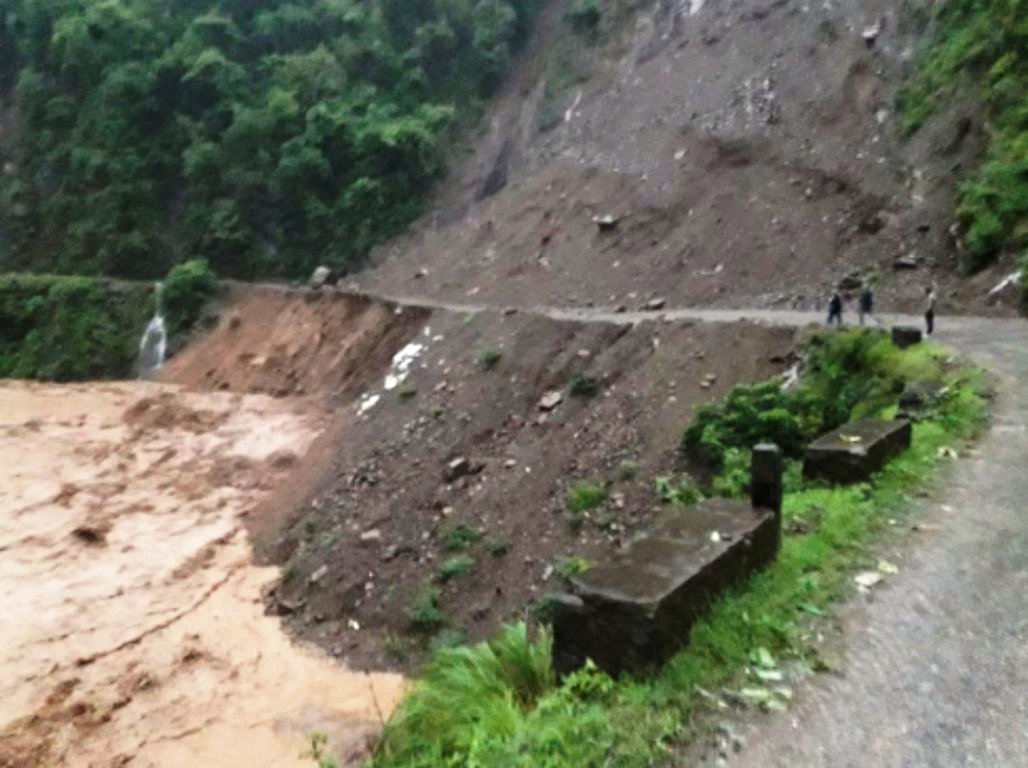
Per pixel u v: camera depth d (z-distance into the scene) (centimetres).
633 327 2203
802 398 1565
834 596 636
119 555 1978
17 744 1271
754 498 710
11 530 2102
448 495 1897
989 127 2653
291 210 4788
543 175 4112
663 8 4578
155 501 2328
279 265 4709
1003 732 462
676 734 478
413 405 2402
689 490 1438
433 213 4659
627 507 1566
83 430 3044
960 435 1074
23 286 4453
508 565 1596
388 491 2023
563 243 3531
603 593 545
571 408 2014
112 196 4853
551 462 1836
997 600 617
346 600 1689
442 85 5269
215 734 1316
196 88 5094
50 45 5406
